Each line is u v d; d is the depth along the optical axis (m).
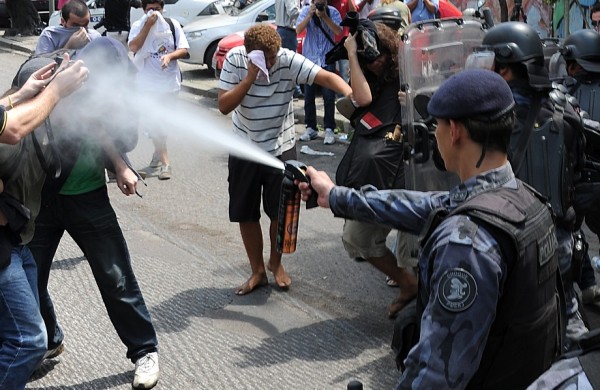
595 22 9.52
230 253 6.42
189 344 4.84
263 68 4.95
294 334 4.95
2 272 3.32
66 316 5.24
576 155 3.65
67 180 3.97
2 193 3.28
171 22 8.02
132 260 6.28
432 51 4.34
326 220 7.14
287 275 5.73
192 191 8.12
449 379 2.13
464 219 2.21
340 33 9.72
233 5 15.52
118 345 4.82
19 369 3.37
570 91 4.87
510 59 3.36
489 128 2.28
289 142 5.38
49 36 6.40
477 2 12.71
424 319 2.21
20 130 2.98
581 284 4.99
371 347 4.74
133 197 7.96
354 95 4.60
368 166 4.59
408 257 4.72
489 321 2.14
